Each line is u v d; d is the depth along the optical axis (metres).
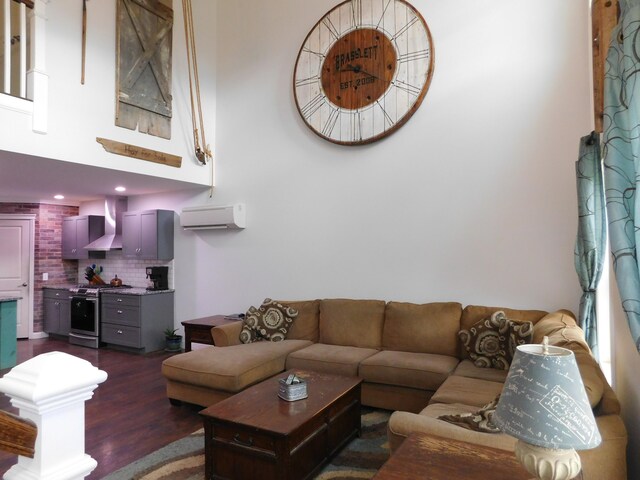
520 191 3.92
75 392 0.85
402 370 3.42
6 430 0.73
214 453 2.49
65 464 0.84
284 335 4.50
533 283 3.84
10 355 5.06
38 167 4.41
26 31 3.94
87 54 4.34
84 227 6.87
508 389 1.18
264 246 5.33
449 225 4.22
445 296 4.22
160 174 5.05
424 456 1.49
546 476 1.10
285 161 5.20
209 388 3.54
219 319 5.11
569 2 3.77
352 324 4.35
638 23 1.49
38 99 3.89
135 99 4.79
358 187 4.70
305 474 2.46
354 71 4.67
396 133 4.50
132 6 4.80
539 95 3.86
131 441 3.09
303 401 2.70
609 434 1.58
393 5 4.48
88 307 6.28
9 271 6.95
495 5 4.06
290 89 5.18
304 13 5.12
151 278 6.07
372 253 4.61
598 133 2.81
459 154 4.19
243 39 5.58
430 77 4.29
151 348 5.86
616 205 1.63
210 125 5.70
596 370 1.84
